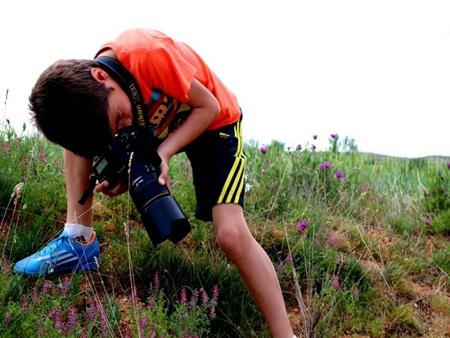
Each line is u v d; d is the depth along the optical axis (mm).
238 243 2715
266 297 2732
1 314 2525
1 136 3920
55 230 3332
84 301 2945
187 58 2824
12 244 3059
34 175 3633
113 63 2611
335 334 3139
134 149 2568
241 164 2846
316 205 4113
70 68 2504
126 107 2598
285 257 3625
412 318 3352
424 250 4180
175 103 2775
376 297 3480
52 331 2531
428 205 4859
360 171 5207
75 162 3000
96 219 3553
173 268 3227
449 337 3332
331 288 3211
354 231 4141
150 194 2543
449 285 3842
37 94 2514
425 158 6668
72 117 2479
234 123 2941
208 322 2822
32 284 2957
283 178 4305
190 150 2902
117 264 3203
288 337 2715
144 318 2684
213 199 2768
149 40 2676
